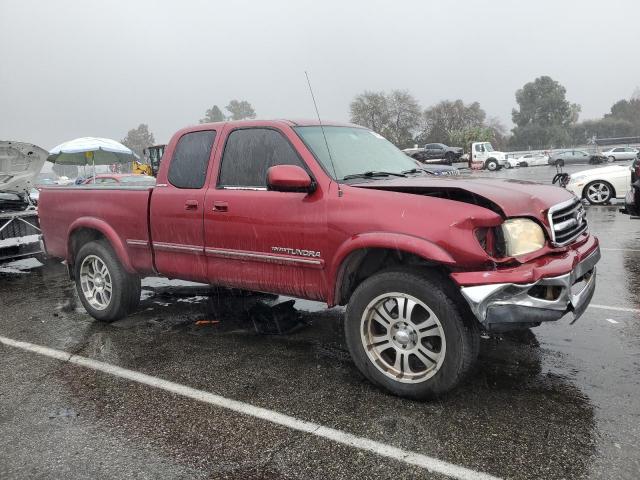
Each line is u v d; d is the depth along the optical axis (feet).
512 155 176.96
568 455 8.75
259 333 15.42
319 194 11.81
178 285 21.65
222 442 9.55
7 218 25.25
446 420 10.01
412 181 11.84
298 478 8.45
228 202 13.28
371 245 10.71
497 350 13.35
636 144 223.30
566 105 312.09
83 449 9.46
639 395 10.76
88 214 16.79
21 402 11.39
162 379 12.37
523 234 10.18
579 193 44.88
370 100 216.54
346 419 10.20
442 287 10.25
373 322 11.38
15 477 8.69
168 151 15.17
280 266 12.60
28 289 22.76
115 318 16.70
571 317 15.72
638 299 17.44
